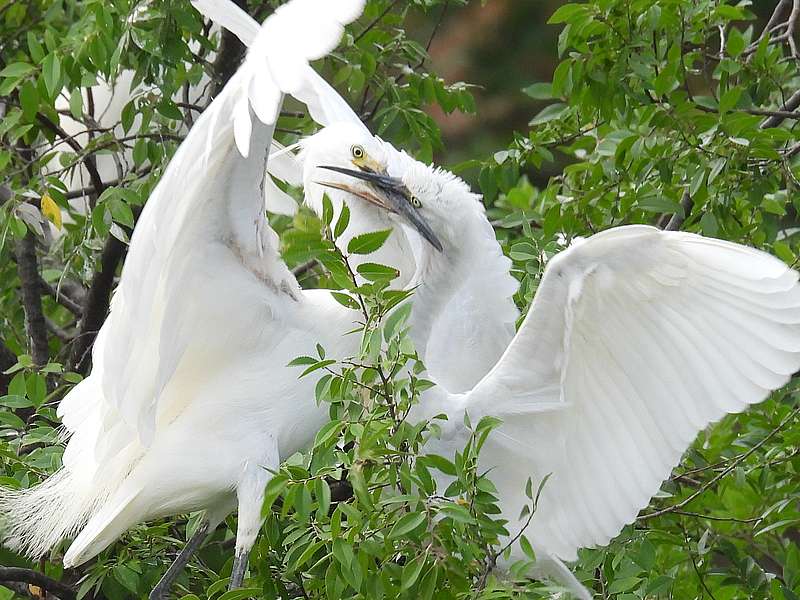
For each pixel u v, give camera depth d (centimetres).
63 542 929
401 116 1178
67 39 1059
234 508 905
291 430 888
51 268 1268
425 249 944
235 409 874
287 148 1025
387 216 978
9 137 1083
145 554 900
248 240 850
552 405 867
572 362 846
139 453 878
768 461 980
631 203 1048
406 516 673
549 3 1828
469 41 1838
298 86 658
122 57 1041
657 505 1021
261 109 658
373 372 700
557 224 1028
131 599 938
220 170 802
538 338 841
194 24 998
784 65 1125
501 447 896
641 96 1061
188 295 846
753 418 1017
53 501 864
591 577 857
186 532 930
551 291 804
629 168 1082
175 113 1029
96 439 848
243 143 666
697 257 777
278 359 882
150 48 997
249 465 867
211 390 880
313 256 698
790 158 1112
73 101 1028
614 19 1058
